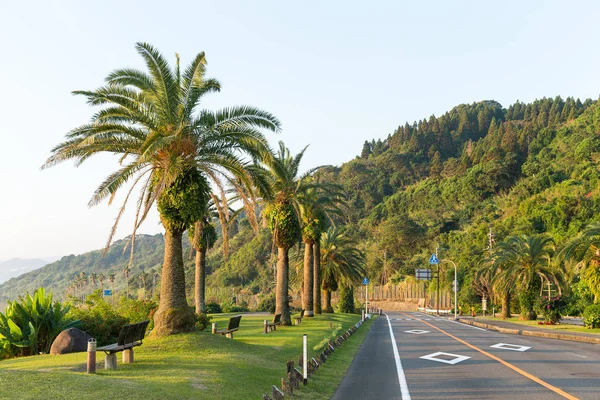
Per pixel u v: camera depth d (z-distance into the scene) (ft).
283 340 76.18
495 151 588.09
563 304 156.25
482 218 474.08
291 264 297.53
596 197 363.76
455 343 86.48
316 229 141.38
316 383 43.75
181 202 63.46
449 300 317.63
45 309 74.43
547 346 81.71
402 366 56.39
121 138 65.92
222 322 128.06
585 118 605.31
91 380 34.32
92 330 81.56
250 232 560.61
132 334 48.47
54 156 62.28
